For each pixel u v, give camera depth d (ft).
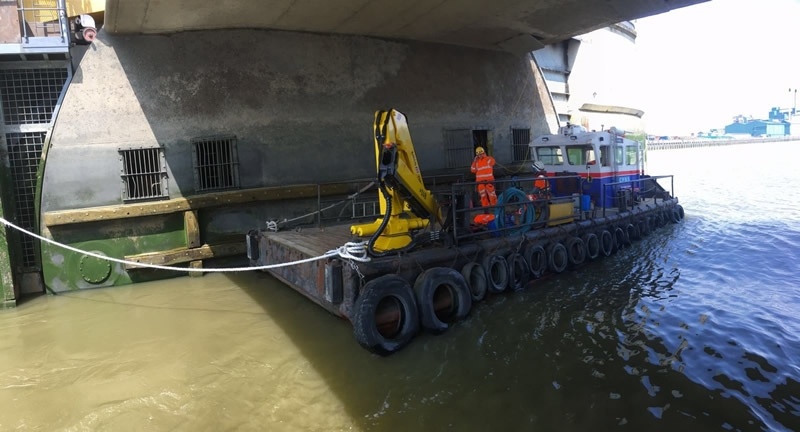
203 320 19.83
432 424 12.26
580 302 20.98
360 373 15.07
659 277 24.63
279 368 15.49
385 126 17.22
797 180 72.13
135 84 25.76
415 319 17.01
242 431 12.09
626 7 29.43
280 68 29.30
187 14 24.31
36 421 12.76
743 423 11.91
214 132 27.58
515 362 15.48
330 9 26.45
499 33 34.17
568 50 46.78
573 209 27.78
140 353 16.76
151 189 26.32
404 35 33.04
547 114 43.47
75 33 24.48
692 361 15.15
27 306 22.13
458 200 22.57
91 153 24.89
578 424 12.08
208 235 27.45
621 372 14.58
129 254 25.59
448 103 36.32
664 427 11.84
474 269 20.61
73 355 16.71
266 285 24.70
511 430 11.93
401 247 18.69
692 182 73.82
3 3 21.93
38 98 24.11
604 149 32.40
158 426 12.40
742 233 34.55
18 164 23.86
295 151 29.81
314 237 23.38
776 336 16.83
